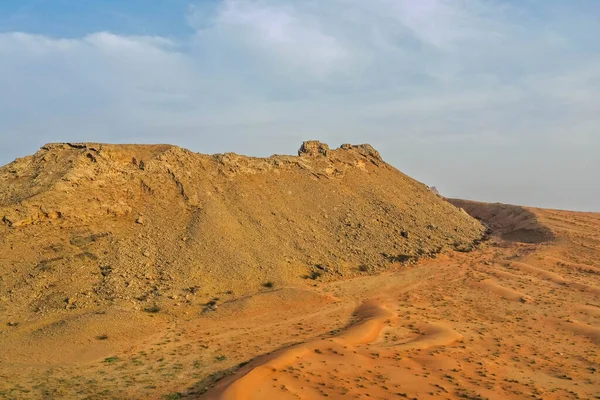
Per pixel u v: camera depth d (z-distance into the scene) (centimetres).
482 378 2836
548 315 4359
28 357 3075
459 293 4981
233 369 2881
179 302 4175
